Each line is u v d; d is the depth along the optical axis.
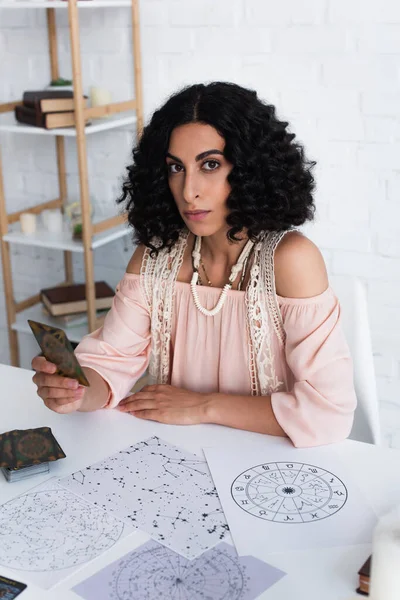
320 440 1.26
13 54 2.73
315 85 2.26
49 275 2.97
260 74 2.32
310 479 1.16
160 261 1.52
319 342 1.35
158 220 1.48
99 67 2.58
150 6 2.42
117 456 1.24
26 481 1.17
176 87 2.46
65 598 0.91
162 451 1.25
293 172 1.43
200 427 1.33
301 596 0.91
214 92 1.33
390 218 2.27
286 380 1.46
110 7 2.49
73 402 1.33
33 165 2.84
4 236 2.58
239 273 1.45
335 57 2.21
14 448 1.19
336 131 2.27
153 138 1.39
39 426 1.35
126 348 1.51
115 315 1.53
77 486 1.15
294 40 2.24
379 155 2.23
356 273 2.37
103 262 2.83
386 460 1.22
